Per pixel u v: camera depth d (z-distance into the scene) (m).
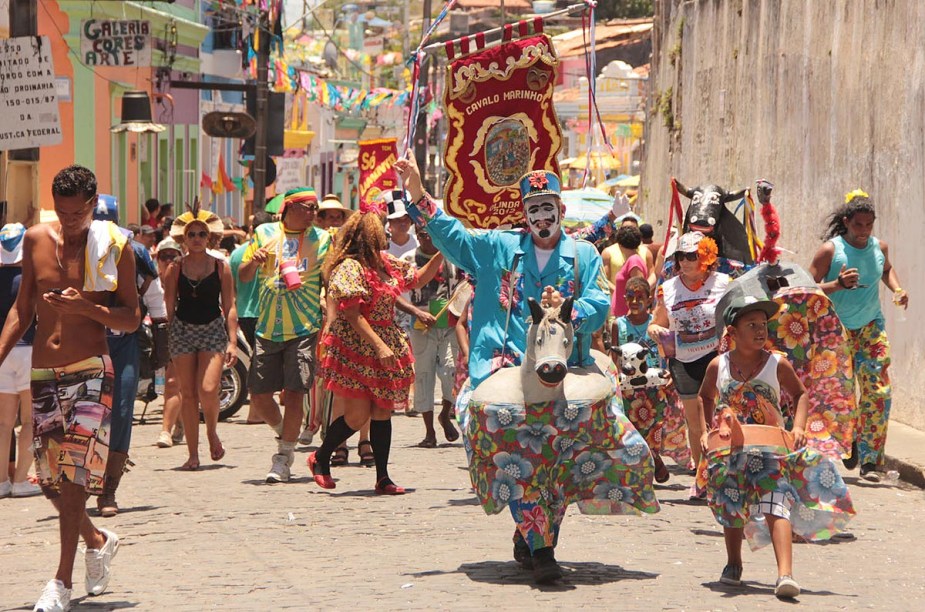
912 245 18.89
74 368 9.45
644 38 94.38
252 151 35.56
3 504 13.95
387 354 13.91
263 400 15.45
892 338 19.66
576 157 84.88
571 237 10.70
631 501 10.16
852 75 21.44
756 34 27.56
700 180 32.88
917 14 18.64
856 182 21.22
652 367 14.93
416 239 19.36
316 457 14.50
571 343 9.93
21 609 9.43
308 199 15.40
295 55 57.88
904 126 19.11
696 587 9.99
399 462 16.67
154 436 19.25
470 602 9.40
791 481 10.11
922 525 13.03
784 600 9.61
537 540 9.99
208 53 46.22
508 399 9.92
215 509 13.30
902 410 19.23
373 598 9.54
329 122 72.25
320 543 11.68
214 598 9.62
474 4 102.56
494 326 10.49
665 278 14.64
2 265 13.99
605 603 9.39
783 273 13.65
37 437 9.45
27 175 17.28
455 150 12.46
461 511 13.16
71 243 9.61
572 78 94.62
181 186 44.28
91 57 29.28
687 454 14.77
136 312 9.68
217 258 16.00
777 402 10.35
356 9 79.31
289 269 15.20
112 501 13.08
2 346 9.58
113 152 36.59
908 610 9.39
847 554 11.57
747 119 28.28
